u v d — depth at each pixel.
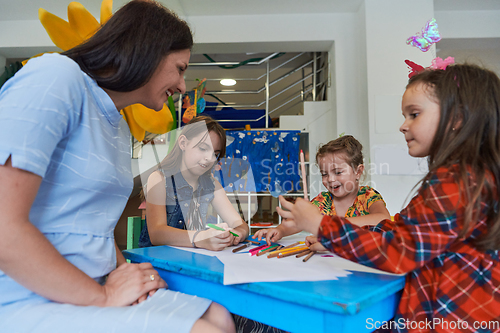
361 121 3.00
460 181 0.52
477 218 0.50
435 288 0.55
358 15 3.12
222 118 3.54
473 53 3.48
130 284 0.57
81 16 1.07
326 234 0.56
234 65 3.74
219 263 0.65
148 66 0.63
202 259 0.69
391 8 2.86
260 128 3.33
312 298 0.43
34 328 0.49
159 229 0.92
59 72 0.53
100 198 0.63
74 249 0.57
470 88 0.58
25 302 0.52
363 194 1.37
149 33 0.63
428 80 0.63
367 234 0.54
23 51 3.20
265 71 4.27
